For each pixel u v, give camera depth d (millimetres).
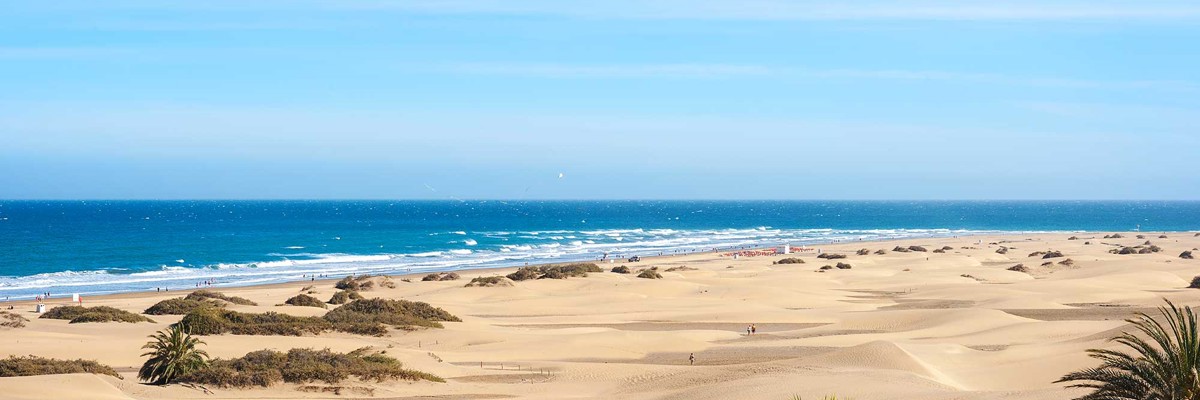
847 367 40188
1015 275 100812
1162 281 90312
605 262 127625
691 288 86938
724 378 39562
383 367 39125
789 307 76250
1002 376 40531
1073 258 118688
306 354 40562
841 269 109000
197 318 52781
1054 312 67688
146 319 59062
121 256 136625
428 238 189250
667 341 53250
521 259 141250
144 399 33438
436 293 82812
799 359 43406
